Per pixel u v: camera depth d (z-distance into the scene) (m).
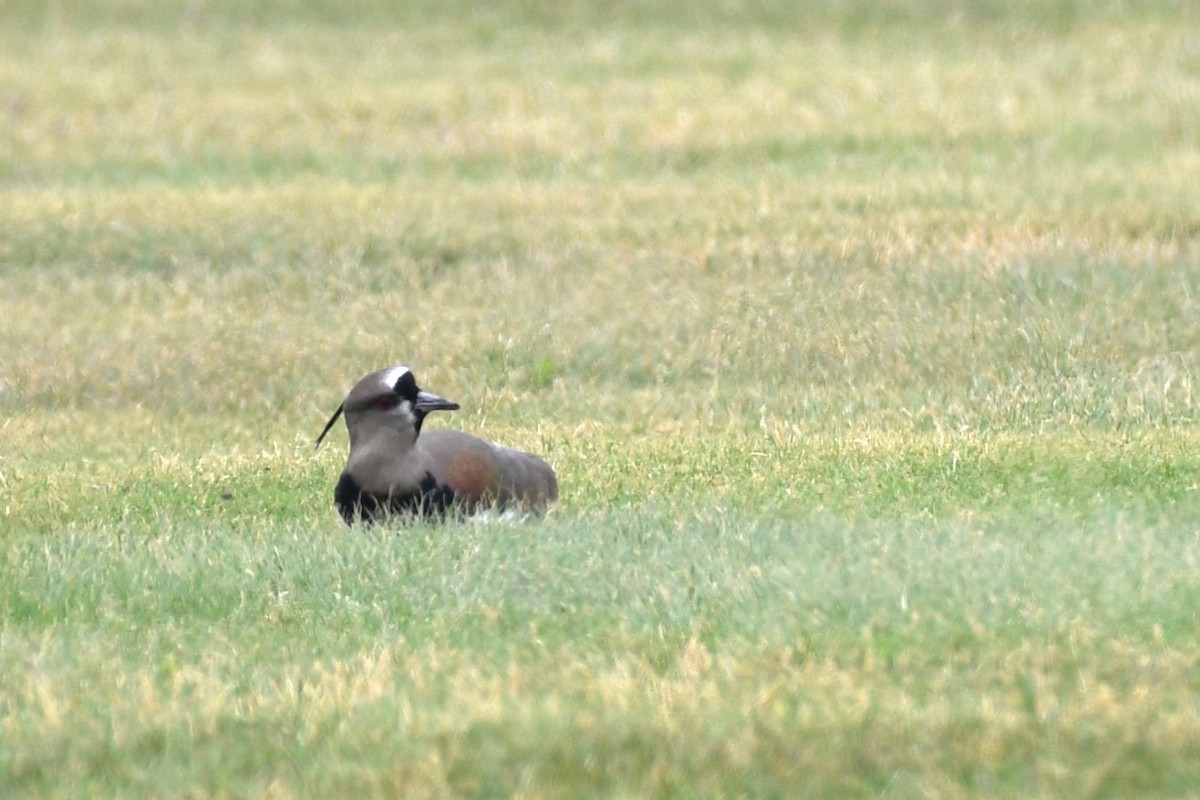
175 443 45.31
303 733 24.44
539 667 26.72
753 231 60.12
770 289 55.00
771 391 48.38
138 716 25.00
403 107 79.81
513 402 48.47
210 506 37.16
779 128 74.50
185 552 32.31
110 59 89.25
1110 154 69.69
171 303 57.03
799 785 22.98
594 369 50.94
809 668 26.38
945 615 28.09
